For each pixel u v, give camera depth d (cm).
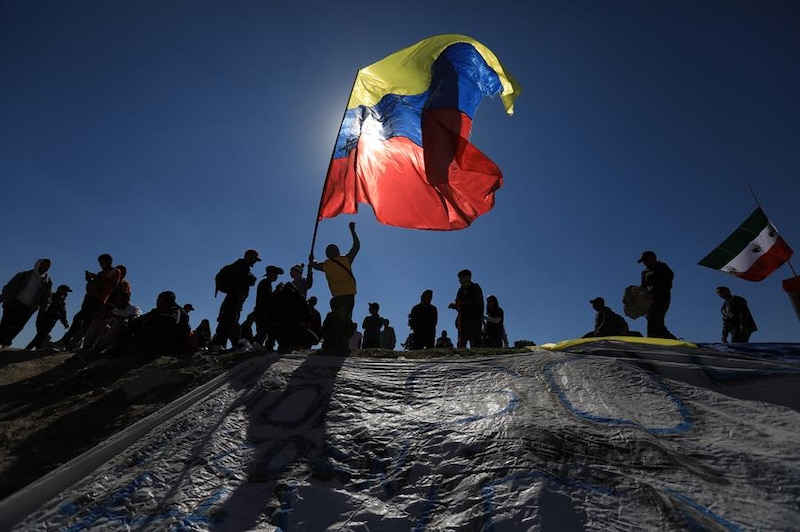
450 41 760
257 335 723
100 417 414
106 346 675
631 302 691
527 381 410
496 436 309
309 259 602
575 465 271
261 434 346
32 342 846
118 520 251
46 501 266
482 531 229
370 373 455
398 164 720
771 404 340
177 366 537
